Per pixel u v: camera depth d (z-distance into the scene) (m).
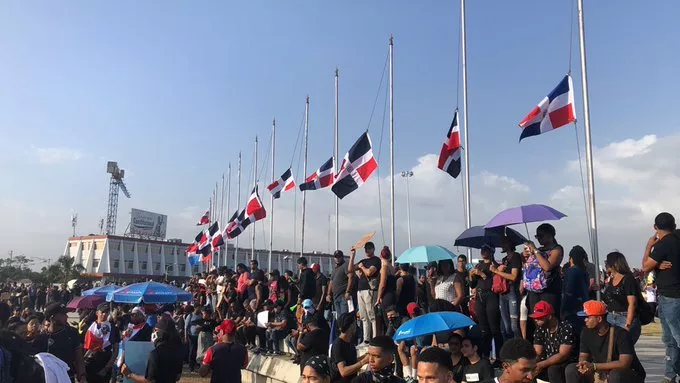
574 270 8.45
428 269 12.44
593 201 11.99
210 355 9.00
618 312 8.22
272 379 14.51
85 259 90.81
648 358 12.98
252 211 28.28
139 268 91.25
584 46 12.89
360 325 13.90
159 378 8.41
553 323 7.56
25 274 92.31
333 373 6.83
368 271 12.31
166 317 8.96
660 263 7.91
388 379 5.75
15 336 5.96
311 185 24.34
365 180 19.77
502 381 4.81
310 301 13.43
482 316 9.95
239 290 19.31
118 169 126.25
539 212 9.42
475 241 12.49
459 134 18.19
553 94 13.60
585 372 6.43
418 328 6.59
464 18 18.41
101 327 11.35
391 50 22.42
